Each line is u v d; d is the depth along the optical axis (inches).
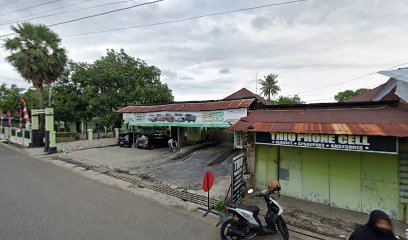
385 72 260.7
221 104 532.7
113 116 835.4
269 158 310.8
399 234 201.5
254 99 506.9
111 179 379.6
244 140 381.4
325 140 221.1
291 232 203.0
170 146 676.1
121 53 909.2
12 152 685.9
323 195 270.7
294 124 256.8
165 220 224.4
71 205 259.6
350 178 255.0
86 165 483.5
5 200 272.7
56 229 201.2
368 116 244.8
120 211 245.1
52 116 666.8
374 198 242.2
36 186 332.8
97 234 193.3
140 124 670.5
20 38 711.1
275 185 203.2
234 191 252.2
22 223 212.2
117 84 864.3
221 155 577.6
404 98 239.0
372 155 244.2
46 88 972.6
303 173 284.7
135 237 189.5
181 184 347.6
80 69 906.7
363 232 110.0
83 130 1330.0
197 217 233.3
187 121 561.9
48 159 566.9
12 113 1168.8
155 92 849.5
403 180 229.0
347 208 256.1
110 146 788.0
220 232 192.2
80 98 876.6
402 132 189.9
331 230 206.5
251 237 186.2
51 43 758.5
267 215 196.1
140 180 371.6
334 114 274.8
